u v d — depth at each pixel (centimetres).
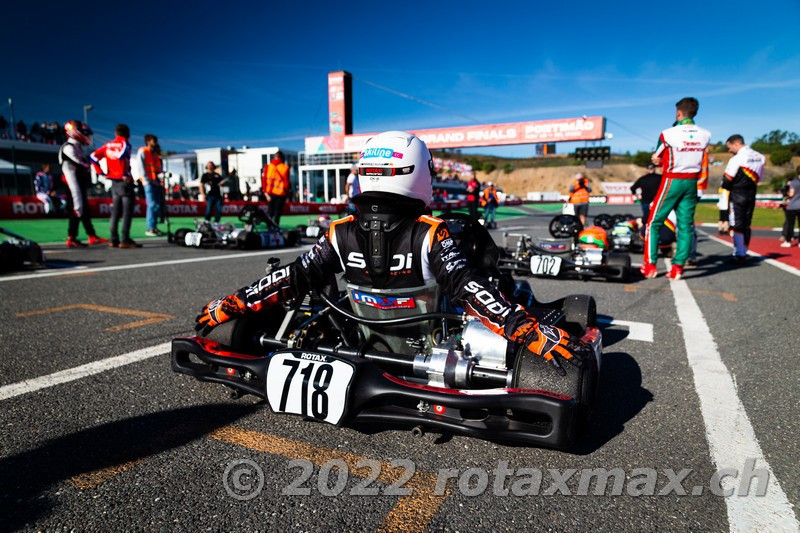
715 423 239
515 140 2681
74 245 892
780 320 436
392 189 216
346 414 206
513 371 209
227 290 520
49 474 186
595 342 246
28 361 301
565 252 668
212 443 212
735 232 802
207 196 1120
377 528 162
